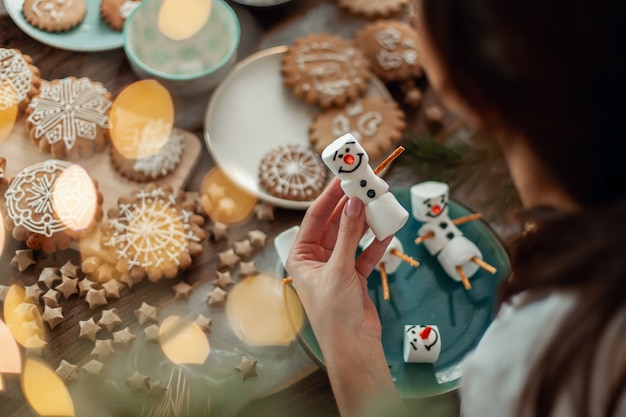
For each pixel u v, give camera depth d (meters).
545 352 0.47
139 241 0.69
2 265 0.69
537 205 0.48
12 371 0.65
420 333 0.65
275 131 0.76
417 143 0.74
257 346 0.68
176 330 0.68
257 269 0.71
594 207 0.46
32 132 0.72
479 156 0.73
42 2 0.76
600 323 0.45
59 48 0.76
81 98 0.73
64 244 0.69
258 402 0.66
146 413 0.65
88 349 0.67
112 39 0.76
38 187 0.69
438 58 0.45
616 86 0.41
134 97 0.74
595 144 0.43
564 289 0.47
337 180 0.62
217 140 0.75
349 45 0.79
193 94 0.76
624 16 0.38
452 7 0.42
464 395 0.54
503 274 0.69
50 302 0.67
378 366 0.57
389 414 0.56
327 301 0.57
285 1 0.80
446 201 0.69
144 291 0.69
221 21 0.76
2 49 0.74
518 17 0.40
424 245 0.71
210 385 0.66
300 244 0.62
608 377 0.46
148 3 0.74
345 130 0.75
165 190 0.72
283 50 0.78
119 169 0.72
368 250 0.62
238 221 0.73
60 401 0.65
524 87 0.42
